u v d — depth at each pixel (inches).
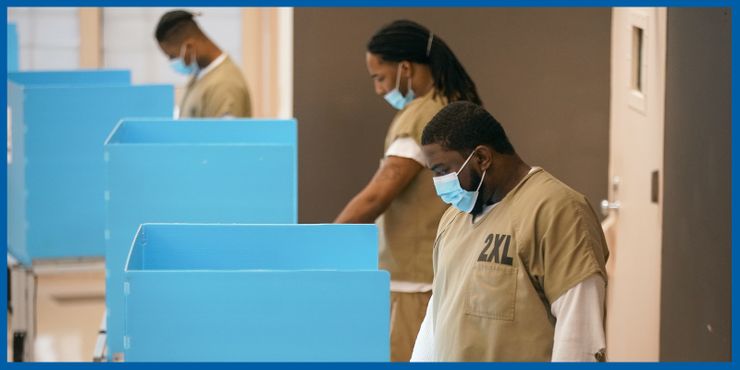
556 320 145.2
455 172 151.8
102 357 198.8
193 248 152.4
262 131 225.5
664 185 223.5
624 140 267.6
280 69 374.9
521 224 148.3
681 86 209.6
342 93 292.8
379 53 217.8
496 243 150.2
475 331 150.9
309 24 290.4
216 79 306.8
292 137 225.9
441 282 160.2
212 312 132.5
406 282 218.4
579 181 299.7
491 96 296.5
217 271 132.2
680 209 210.2
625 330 265.3
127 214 191.5
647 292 240.8
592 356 142.1
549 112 297.6
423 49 216.7
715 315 183.9
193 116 309.7
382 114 293.6
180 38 308.3
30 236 254.5
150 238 151.6
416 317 218.2
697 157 196.9
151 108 262.1
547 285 145.6
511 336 147.9
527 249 147.2
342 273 133.5
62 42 428.5
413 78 217.8
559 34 295.4
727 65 177.2
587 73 296.4
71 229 255.9
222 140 224.5
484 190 152.9
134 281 131.4
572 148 298.7
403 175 212.4
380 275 133.7
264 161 193.8
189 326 132.3
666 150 221.6
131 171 190.9
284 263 153.5
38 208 254.2
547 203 147.2
